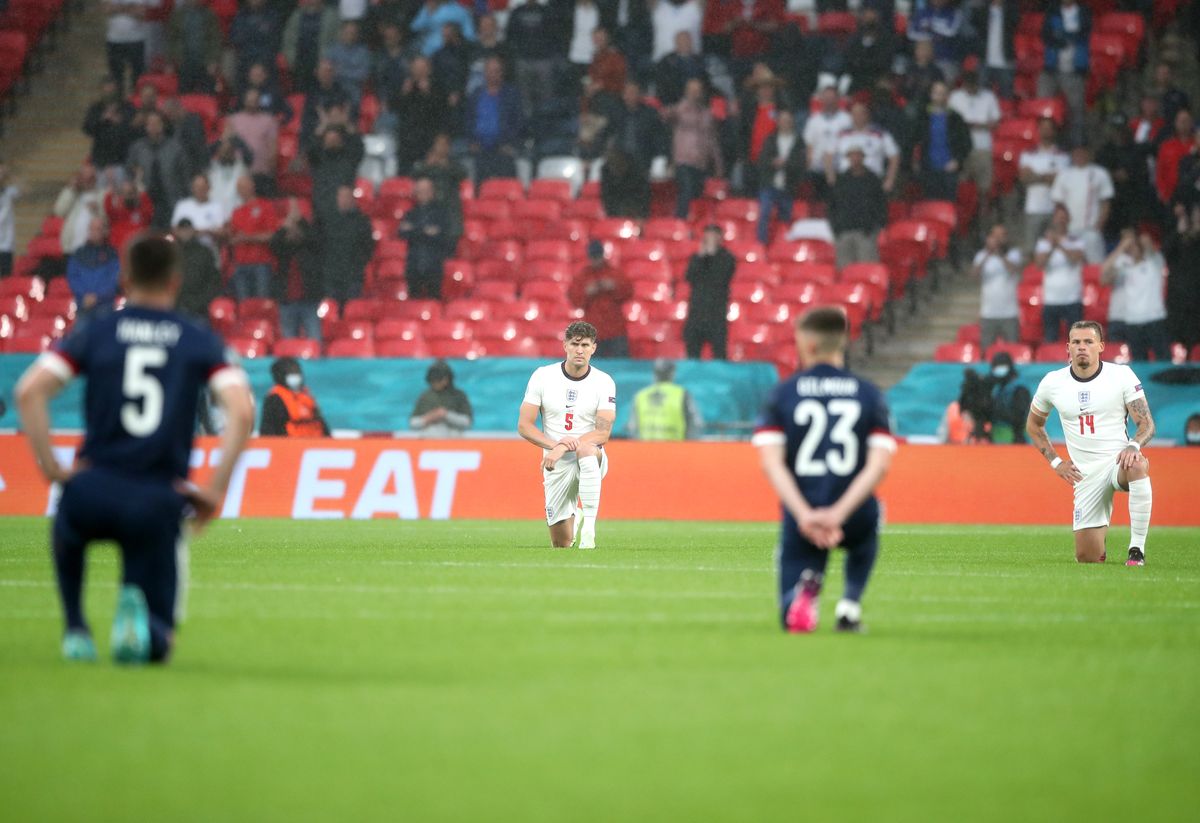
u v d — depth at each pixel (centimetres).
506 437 8100
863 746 1731
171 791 1484
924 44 10112
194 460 7788
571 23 10862
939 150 9919
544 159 10631
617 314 8744
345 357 8325
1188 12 11306
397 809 1427
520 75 10694
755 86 10212
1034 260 9538
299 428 7912
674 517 7712
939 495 7719
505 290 9612
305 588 3578
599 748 1700
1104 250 9544
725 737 1766
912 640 2628
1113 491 4962
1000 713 1938
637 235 9919
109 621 2800
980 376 7900
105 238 9619
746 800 1481
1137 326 8950
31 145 11556
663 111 10325
